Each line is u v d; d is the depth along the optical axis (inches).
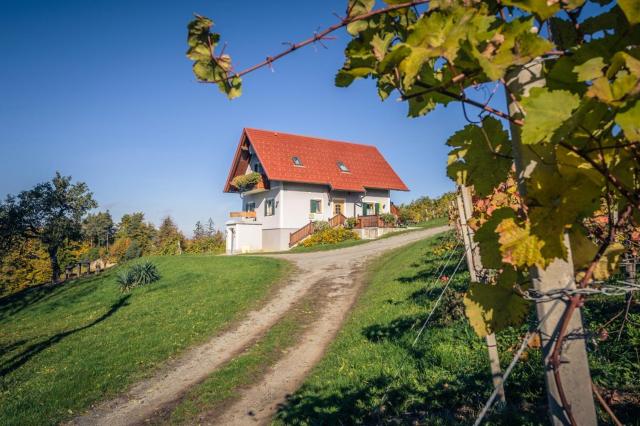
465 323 254.4
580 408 33.0
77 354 408.5
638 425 108.0
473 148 35.7
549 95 22.2
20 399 303.6
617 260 34.7
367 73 30.3
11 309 813.2
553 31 34.6
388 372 219.8
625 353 154.7
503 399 150.9
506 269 33.9
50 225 1435.8
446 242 613.9
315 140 1459.2
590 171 27.4
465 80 29.5
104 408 287.4
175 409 274.4
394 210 1553.9
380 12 31.8
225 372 329.4
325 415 197.5
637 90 20.9
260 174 1330.0
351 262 832.3
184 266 934.4
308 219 1299.2
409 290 419.2
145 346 411.5
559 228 26.9
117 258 2792.8
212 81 35.4
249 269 806.5
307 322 461.1
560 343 31.0
